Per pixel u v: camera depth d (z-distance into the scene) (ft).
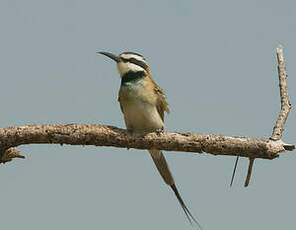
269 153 31.40
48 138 32.83
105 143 33.22
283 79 32.50
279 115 32.07
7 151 36.60
